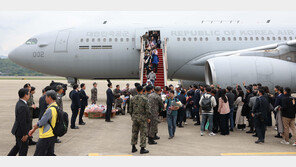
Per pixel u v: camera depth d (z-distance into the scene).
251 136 8.14
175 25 17.00
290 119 6.89
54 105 4.68
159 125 10.03
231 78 11.85
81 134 8.21
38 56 16.91
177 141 7.41
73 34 16.77
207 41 16.33
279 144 7.05
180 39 16.34
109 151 6.26
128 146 6.78
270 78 11.89
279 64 12.16
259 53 13.23
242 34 16.52
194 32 16.59
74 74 17.39
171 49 16.30
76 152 6.14
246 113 8.78
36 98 20.73
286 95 6.89
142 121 6.05
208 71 13.23
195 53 16.31
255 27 16.94
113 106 12.48
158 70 14.16
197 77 17.14
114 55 16.44
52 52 16.69
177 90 10.32
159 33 16.44
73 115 9.08
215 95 8.85
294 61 13.02
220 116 8.30
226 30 16.73
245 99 8.80
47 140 4.58
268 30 16.75
